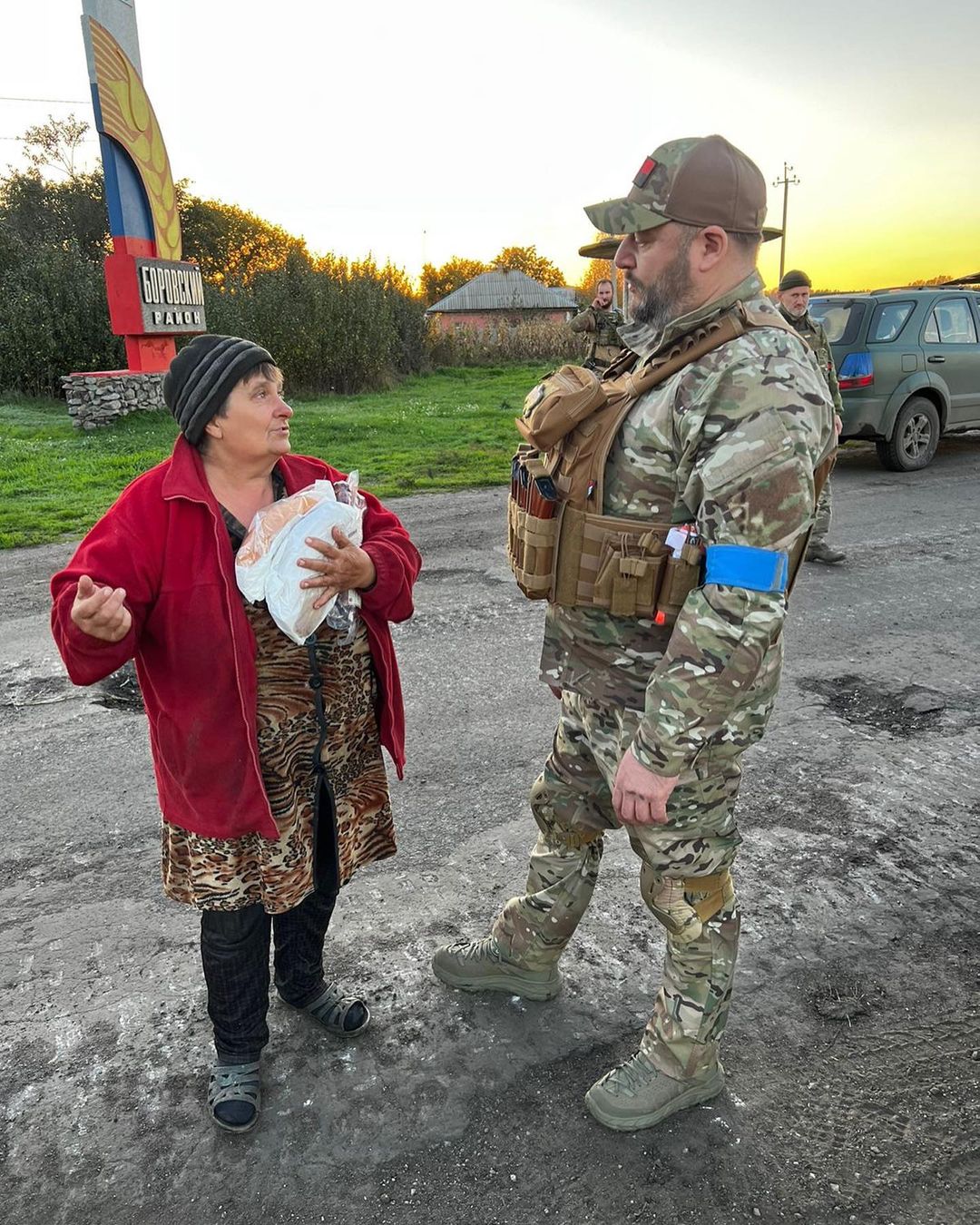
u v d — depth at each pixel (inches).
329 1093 81.0
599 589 66.8
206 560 68.4
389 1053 85.5
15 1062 84.9
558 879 86.4
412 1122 78.0
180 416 69.6
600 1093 77.3
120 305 529.3
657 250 61.4
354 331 772.0
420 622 202.8
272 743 72.4
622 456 64.4
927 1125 77.3
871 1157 74.4
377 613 77.5
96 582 64.7
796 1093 80.6
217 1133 77.3
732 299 60.9
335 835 79.0
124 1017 90.3
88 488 362.9
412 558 81.1
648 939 101.3
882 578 226.8
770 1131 76.9
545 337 1132.5
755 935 101.1
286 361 751.7
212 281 856.9
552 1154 74.8
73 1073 83.6
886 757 138.9
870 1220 69.1
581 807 81.7
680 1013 75.5
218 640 68.5
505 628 198.1
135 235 532.1
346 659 75.9
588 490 66.0
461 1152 75.0
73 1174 73.8
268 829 71.5
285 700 72.5
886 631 191.2
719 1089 79.7
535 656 182.1
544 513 68.5
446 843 119.5
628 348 66.7
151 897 109.3
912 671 170.1
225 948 75.9
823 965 96.4
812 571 234.1
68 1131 77.7
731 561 58.4
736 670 59.4
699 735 60.6
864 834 119.3
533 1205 70.5
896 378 346.6
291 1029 88.7
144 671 71.2
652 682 61.6
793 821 122.5
